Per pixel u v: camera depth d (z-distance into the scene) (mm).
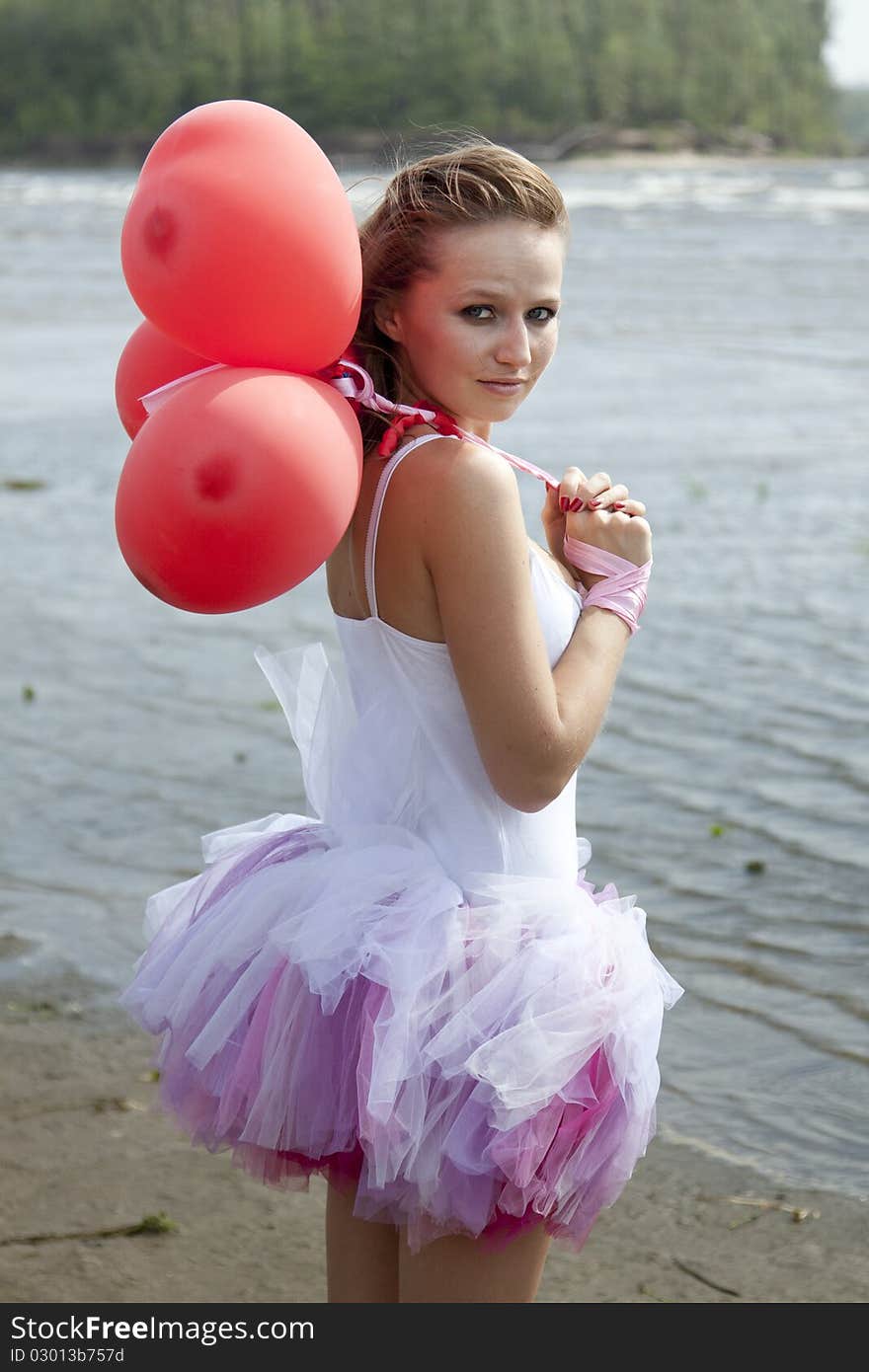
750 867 4898
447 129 2465
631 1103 2191
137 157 114312
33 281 28219
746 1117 3646
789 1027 4016
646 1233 3256
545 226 2215
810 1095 3730
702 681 6711
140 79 113250
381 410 2205
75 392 15492
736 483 10484
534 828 2289
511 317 2211
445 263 2191
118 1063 3926
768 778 5645
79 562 9188
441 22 110625
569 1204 2215
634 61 119062
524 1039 2102
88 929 4602
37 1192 3395
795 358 16812
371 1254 2387
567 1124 2174
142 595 8484
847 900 4660
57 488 11188
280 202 2004
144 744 6152
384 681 2277
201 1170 3508
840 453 11477
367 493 2238
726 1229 3262
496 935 2164
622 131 117000
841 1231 3244
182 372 2320
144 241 2039
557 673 2236
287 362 2082
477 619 2139
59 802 5551
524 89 112938
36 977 4336
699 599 7895
